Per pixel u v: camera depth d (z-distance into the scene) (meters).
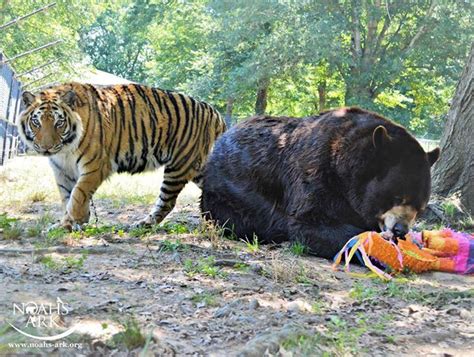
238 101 42.53
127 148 8.61
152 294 5.04
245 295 5.14
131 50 78.56
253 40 37.75
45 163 21.72
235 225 7.82
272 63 35.03
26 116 8.12
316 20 35.19
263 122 7.99
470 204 9.45
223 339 4.08
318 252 6.90
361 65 35.31
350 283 5.81
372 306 5.02
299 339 3.92
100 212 10.36
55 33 34.62
